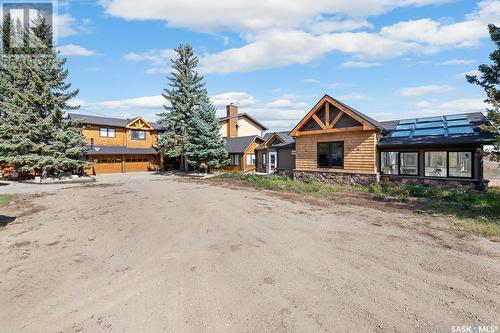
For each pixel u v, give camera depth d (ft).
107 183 71.56
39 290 14.99
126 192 52.80
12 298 14.20
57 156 77.00
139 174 107.04
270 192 48.78
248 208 34.65
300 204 36.91
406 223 26.40
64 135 75.82
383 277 15.42
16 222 30.25
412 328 11.03
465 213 29.45
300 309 12.53
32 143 72.13
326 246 20.56
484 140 41.81
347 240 21.80
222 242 22.13
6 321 12.27
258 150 104.94
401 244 20.57
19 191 56.70
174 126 110.83
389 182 52.21
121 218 31.42
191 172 111.86
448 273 15.69
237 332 11.04
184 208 35.83
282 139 93.91
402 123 60.39
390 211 31.81
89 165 86.38
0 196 48.47
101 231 26.37
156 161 127.54
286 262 17.81
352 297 13.42
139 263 18.42
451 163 48.52
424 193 41.83
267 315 12.14
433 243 20.62
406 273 15.81
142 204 39.68
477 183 44.19
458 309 12.25
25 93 72.23
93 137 108.88
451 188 45.70
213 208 34.94
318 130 61.36
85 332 11.35
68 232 26.22
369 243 20.97
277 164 81.15
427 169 52.13
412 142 49.44
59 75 77.00
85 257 19.74
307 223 27.14
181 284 15.23
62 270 17.54
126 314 12.51
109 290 14.82
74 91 78.84
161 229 26.48
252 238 22.95
